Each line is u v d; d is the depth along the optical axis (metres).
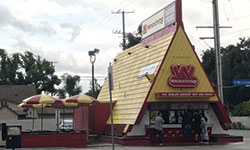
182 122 24.94
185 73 24.11
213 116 25.42
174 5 25.25
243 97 64.94
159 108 24.69
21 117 50.53
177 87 24.08
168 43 24.80
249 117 43.91
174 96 23.78
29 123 30.69
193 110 25.23
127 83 29.09
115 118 28.14
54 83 76.69
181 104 24.91
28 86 64.44
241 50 67.81
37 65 75.94
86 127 30.03
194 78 24.22
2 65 73.88
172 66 24.11
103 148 22.00
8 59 74.19
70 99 24.08
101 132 29.08
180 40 24.73
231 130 41.78
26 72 75.06
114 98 30.67
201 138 24.64
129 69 30.08
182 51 24.62
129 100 27.12
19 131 19.02
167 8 26.22
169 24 25.84
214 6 32.47
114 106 29.45
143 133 24.56
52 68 76.56
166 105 24.75
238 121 45.66
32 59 75.56
